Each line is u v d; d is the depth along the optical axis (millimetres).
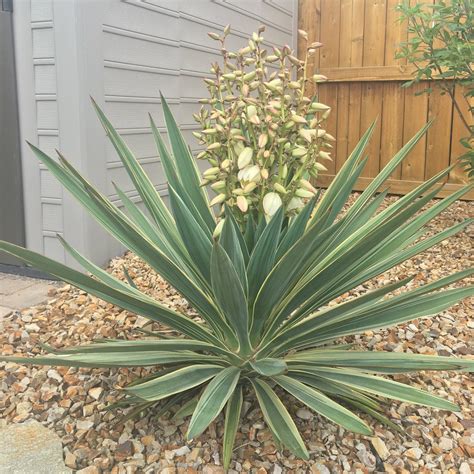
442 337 2527
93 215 1810
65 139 3236
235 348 1770
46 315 2799
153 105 3865
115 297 1607
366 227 1868
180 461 1683
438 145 5512
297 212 1729
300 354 1902
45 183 3357
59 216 3359
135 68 3641
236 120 1800
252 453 1714
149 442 1758
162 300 2906
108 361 1575
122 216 1842
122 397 1991
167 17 3959
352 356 1783
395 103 5602
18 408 1982
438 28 3924
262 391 1709
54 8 3141
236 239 1601
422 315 1722
